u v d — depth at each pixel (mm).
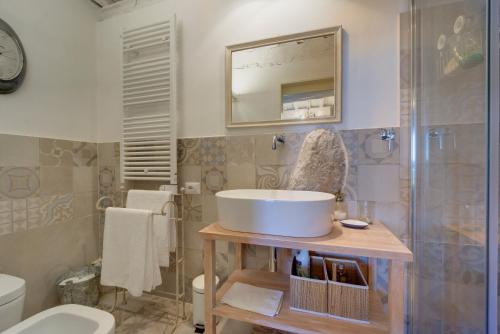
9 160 1351
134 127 1724
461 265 950
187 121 1630
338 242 893
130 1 1785
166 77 1623
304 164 1234
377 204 1277
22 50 1397
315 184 1213
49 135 1557
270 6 1445
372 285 1209
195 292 1407
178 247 1656
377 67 1271
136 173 1712
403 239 1246
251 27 1484
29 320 1010
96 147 1885
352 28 1305
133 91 1731
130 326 1461
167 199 1506
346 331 914
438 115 1074
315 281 1012
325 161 1206
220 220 1075
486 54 792
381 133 1263
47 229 1540
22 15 1411
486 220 799
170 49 1588
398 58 1240
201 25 1596
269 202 947
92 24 1850
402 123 1235
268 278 1322
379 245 860
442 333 1074
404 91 1232
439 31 1064
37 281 1479
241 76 1498
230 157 1534
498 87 764
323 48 1345
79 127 1753
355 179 1308
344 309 971
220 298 1132
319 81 1352
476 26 845
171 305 1670
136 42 1708
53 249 1576
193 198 1621
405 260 798
